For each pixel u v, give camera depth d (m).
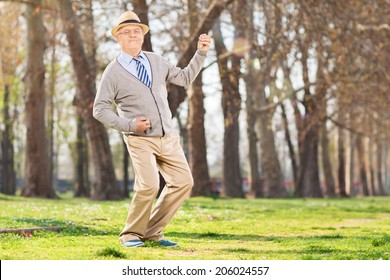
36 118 59.94
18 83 88.25
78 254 15.19
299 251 16.80
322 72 58.22
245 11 45.19
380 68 46.88
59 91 90.38
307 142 83.25
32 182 59.78
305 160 83.69
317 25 41.59
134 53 17.14
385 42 45.41
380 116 82.44
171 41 53.59
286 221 30.28
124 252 15.48
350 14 43.50
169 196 17.48
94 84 55.78
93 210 31.69
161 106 17.12
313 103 66.88
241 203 49.44
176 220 27.33
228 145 77.38
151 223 17.61
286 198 77.44
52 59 79.62
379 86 52.09
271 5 43.03
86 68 54.34
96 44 58.09
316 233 23.39
